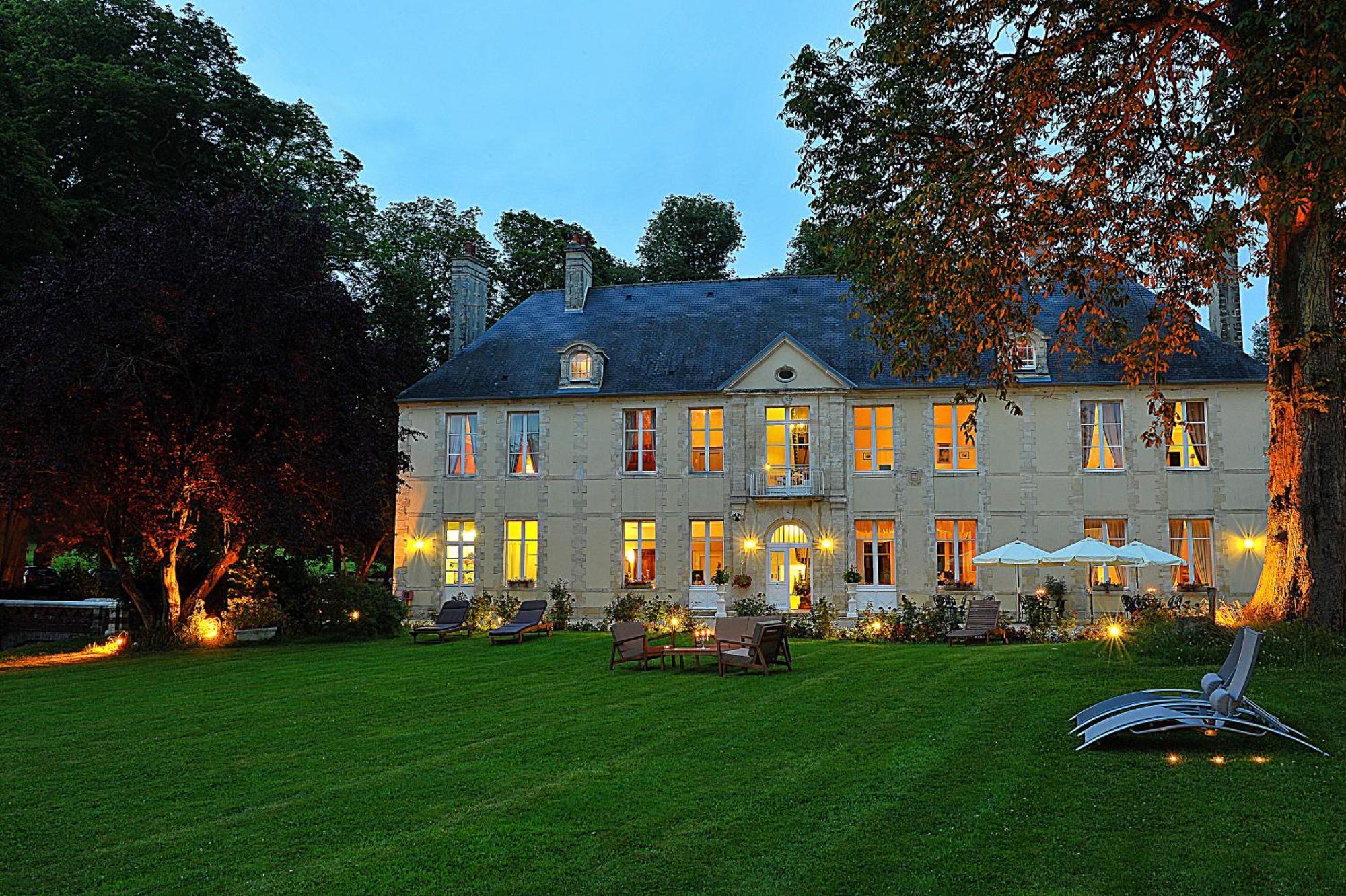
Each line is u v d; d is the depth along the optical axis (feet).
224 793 26.21
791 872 18.65
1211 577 93.86
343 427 77.92
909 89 48.01
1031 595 91.40
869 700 38.04
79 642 76.13
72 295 66.80
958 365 52.80
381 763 29.40
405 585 105.70
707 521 101.96
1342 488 45.11
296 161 126.62
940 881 17.94
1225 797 22.43
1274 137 40.24
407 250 150.10
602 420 104.73
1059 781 24.27
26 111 87.92
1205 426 95.71
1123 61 47.26
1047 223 50.11
